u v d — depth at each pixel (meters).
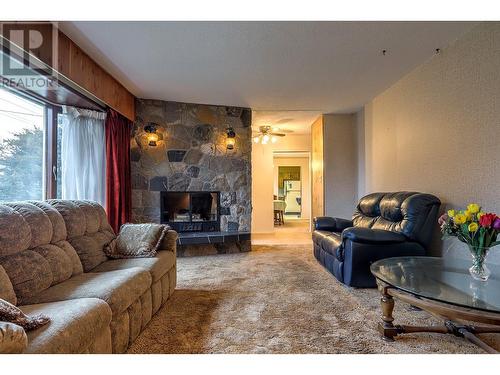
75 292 1.71
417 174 3.53
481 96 2.57
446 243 2.99
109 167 3.84
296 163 11.34
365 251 2.93
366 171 5.05
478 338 1.94
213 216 5.07
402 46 2.96
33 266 1.75
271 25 2.54
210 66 3.39
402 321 2.23
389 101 4.19
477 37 2.60
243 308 2.49
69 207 2.44
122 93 4.04
